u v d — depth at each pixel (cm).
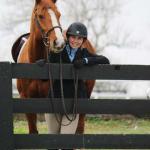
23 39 1302
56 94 1027
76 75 983
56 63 1009
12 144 961
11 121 961
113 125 1880
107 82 5516
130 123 1916
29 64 972
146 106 986
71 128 1023
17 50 1316
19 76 970
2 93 958
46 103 977
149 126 1864
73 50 1041
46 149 1077
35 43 1138
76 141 973
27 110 971
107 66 986
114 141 979
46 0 1107
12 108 962
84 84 1086
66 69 981
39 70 977
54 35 1060
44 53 1140
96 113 982
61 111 982
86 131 1731
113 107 982
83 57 1046
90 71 985
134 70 987
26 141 967
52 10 1098
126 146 981
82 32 1020
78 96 1032
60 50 1038
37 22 1110
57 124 1041
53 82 1027
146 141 982
